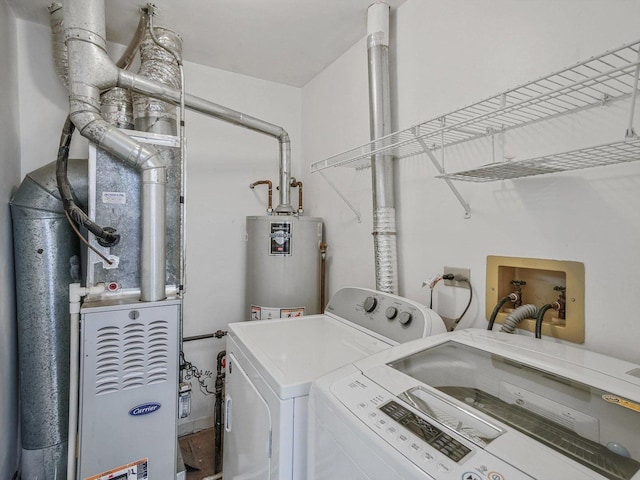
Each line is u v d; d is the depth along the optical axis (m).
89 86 1.39
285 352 1.21
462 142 1.41
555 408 0.71
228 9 1.76
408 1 1.66
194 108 1.82
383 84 1.67
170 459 1.48
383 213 1.65
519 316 1.13
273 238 2.11
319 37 2.01
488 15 1.30
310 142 2.58
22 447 1.57
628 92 0.92
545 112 1.12
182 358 1.62
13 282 1.61
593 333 1.00
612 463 0.55
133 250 1.54
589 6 1.00
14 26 1.76
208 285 2.36
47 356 1.57
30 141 1.84
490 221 1.29
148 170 1.46
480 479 0.52
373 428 0.67
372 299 1.51
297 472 0.96
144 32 1.77
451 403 0.73
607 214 0.98
